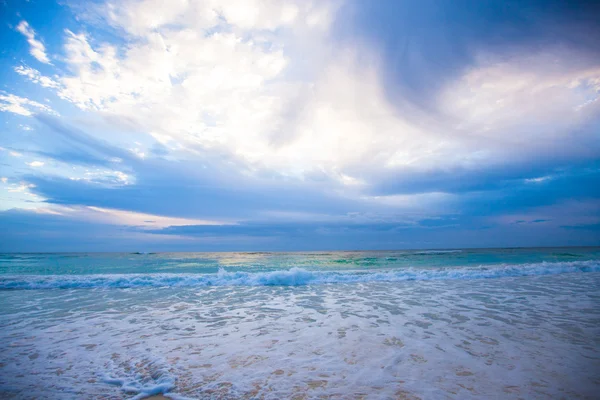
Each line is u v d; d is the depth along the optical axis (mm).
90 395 3301
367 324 6059
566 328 5555
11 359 4355
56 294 9992
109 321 6527
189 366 4059
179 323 6332
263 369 3924
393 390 3270
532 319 6223
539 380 3457
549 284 11109
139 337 5387
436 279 12906
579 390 3205
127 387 3496
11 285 11305
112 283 11742
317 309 7562
